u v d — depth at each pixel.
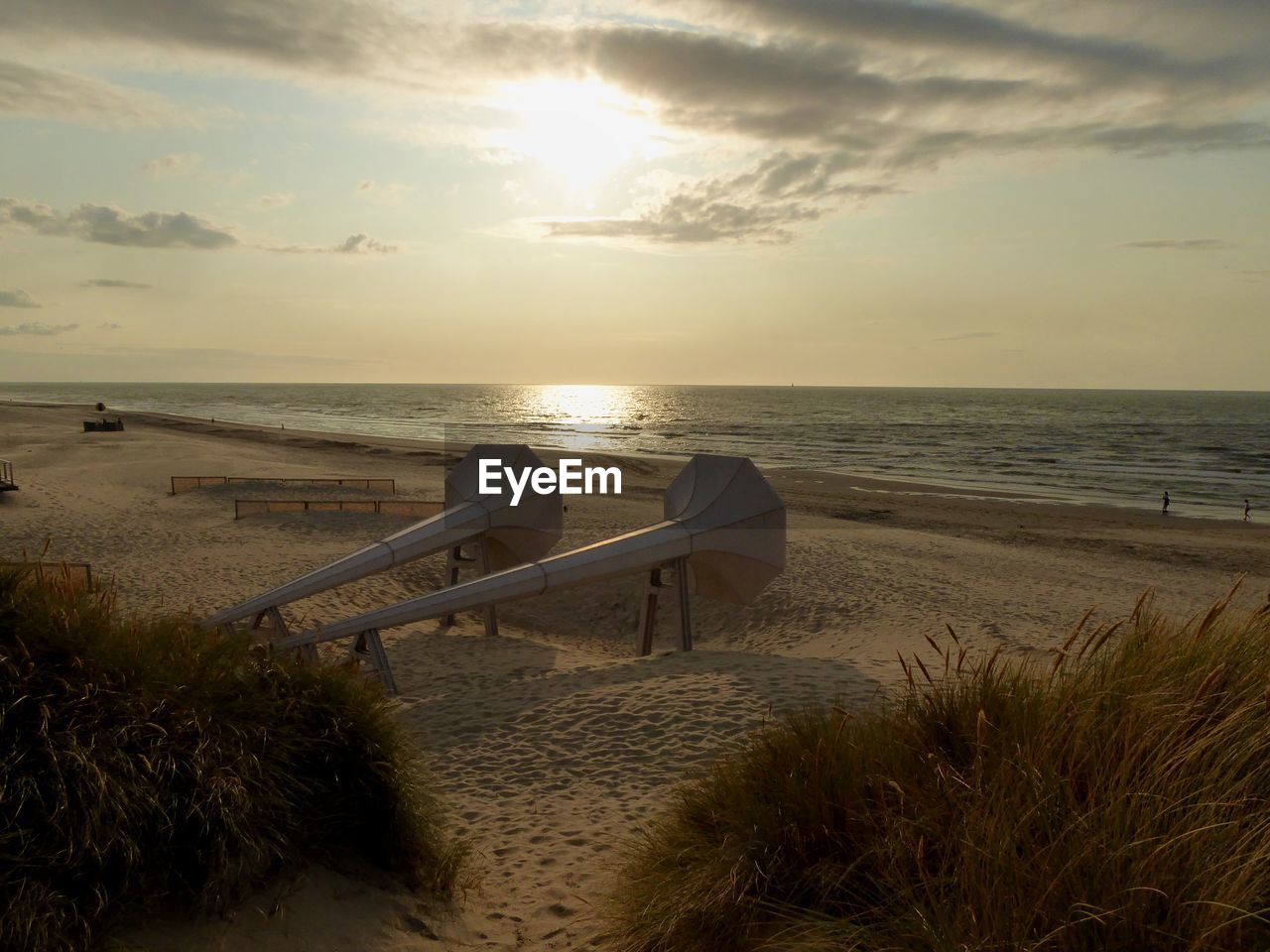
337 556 16.27
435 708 8.18
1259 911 2.15
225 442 51.06
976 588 15.06
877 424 93.12
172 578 14.05
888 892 2.82
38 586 3.86
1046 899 2.39
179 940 2.97
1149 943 2.24
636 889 3.48
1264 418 111.31
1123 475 44.22
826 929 2.72
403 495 25.11
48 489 24.38
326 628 9.17
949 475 43.75
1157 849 2.30
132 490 24.77
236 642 4.27
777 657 9.22
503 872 4.37
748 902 3.03
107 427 53.84
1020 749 2.94
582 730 6.84
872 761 3.36
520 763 6.27
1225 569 19.23
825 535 20.66
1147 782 2.62
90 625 3.71
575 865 4.39
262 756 3.58
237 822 3.25
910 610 13.12
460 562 13.32
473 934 3.59
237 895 3.20
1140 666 3.37
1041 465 49.38
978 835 2.70
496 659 10.73
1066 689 3.30
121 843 2.95
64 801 2.89
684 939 3.07
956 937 2.43
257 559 15.77
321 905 3.38
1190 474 44.81
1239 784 2.54
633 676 8.54
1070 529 25.83
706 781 3.99
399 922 3.50
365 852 3.81
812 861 3.13
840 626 12.53
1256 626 3.52
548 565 9.84
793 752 3.66
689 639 10.99
